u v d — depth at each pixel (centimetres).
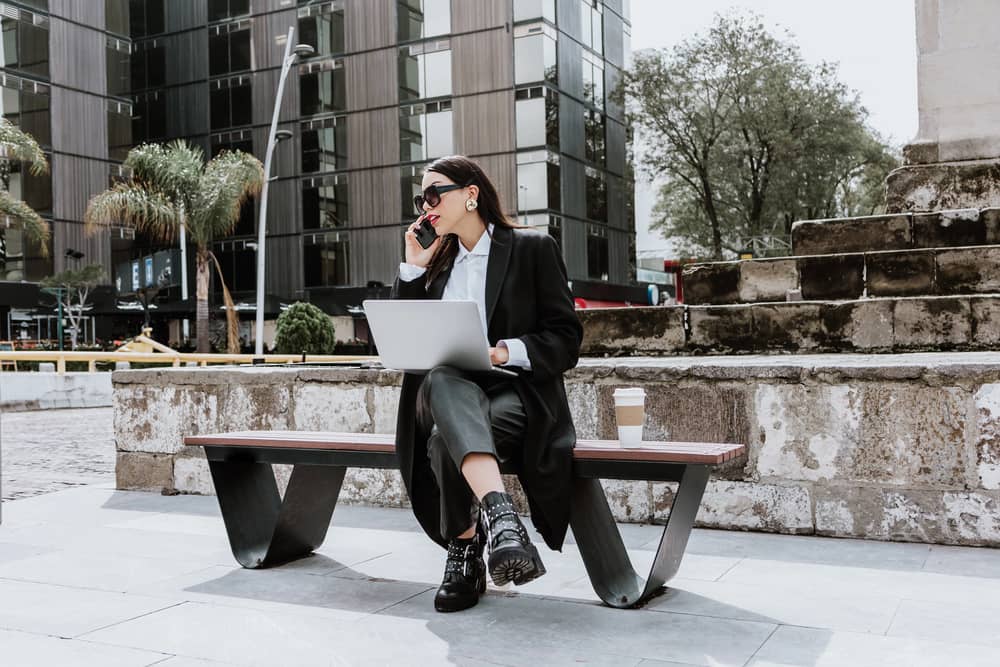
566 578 338
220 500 365
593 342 741
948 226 703
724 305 717
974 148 734
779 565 346
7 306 3444
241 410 535
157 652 251
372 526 447
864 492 387
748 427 409
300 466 352
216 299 4209
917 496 378
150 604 304
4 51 3556
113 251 3953
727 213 3678
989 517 365
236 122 4222
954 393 370
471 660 241
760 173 3503
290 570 355
